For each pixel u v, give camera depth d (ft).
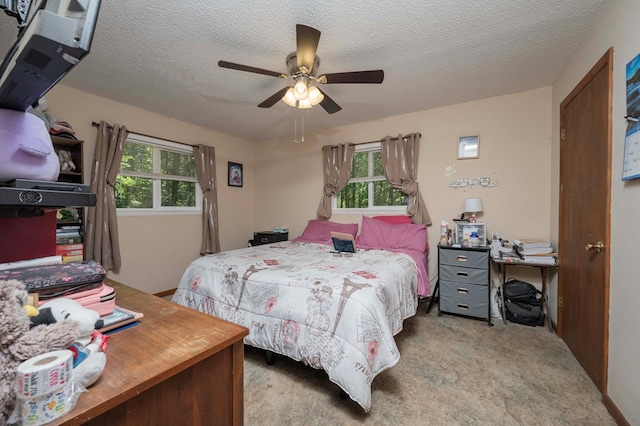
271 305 5.84
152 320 2.71
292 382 5.55
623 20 4.62
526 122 9.14
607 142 5.05
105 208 9.37
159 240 11.30
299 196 14.17
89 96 9.22
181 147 12.01
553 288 8.20
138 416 1.86
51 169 2.33
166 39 6.31
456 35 6.18
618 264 4.67
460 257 8.87
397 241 10.05
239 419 2.52
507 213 9.43
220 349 2.30
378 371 4.69
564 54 6.95
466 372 5.88
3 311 1.53
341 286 5.44
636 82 4.19
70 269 2.66
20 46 1.60
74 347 1.79
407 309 7.03
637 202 4.18
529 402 4.96
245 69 6.09
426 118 10.80
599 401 4.99
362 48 6.66
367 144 12.04
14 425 1.41
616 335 4.68
